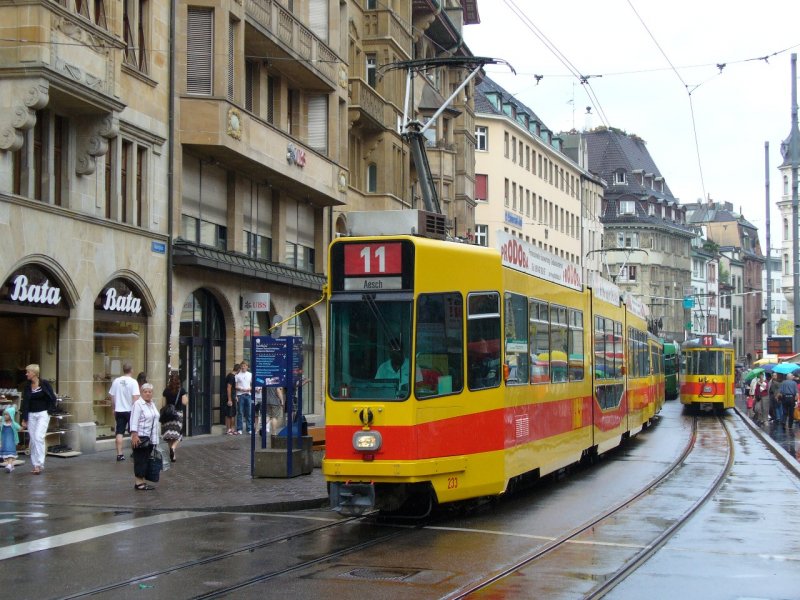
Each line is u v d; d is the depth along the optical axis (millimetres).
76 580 10266
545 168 84938
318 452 20672
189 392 29078
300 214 37312
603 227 108188
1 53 20438
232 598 9461
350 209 41094
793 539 13164
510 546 12227
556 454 18359
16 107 20469
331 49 36406
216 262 28516
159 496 16359
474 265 14711
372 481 13414
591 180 100125
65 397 22875
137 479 17094
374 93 41562
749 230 154500
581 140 97875
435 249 14000
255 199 33344
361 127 41938
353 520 14406
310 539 12750
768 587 10188
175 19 27656
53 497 16281
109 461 21625
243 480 18516
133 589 9836
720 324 136500
